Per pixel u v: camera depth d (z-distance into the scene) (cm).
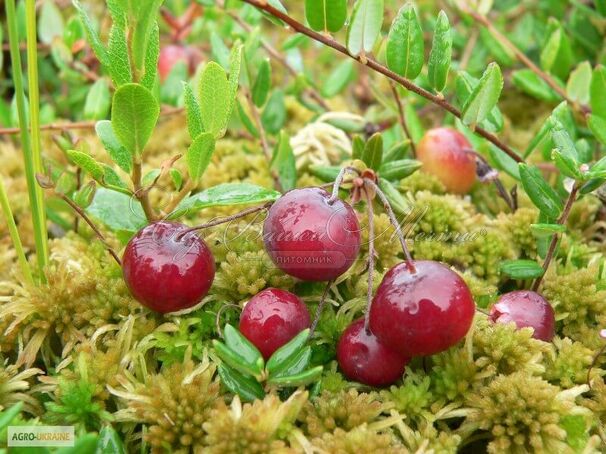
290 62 17
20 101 10
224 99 9
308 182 15
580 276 12
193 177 10
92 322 11
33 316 11
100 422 10
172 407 9
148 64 10
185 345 10
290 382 9
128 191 10
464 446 10
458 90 12
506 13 19
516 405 9
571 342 11
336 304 11
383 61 14
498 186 14
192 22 20
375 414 9
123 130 9
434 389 10
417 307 9
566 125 14
